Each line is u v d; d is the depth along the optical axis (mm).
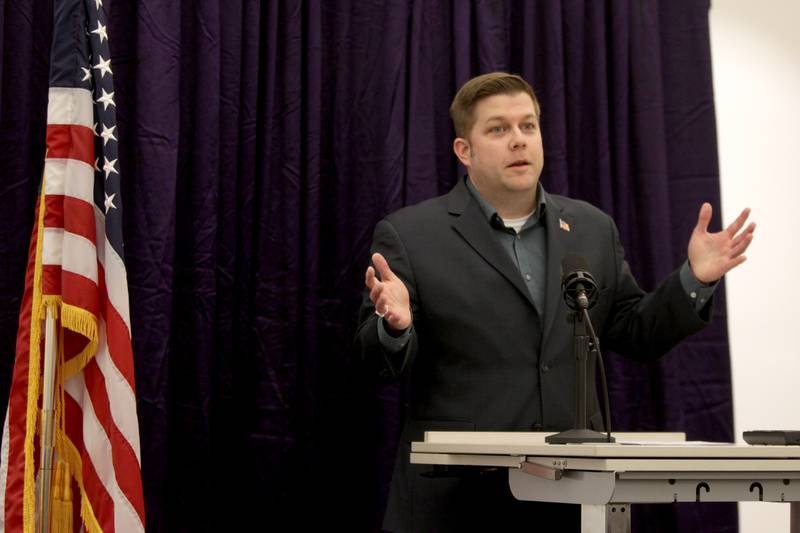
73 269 4938
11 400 4949
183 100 6004
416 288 4848
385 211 6289
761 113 7113
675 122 6922
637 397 6613
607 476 3039
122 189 5797
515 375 4629
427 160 6402
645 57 6859
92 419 4973
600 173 6684
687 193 6844
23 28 5664
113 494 4848
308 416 6000
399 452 4801
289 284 6031
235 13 6133
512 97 5023
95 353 5016
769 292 6988
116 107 5848
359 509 6152
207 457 5734
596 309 4879
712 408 6668
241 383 5980
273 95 6172
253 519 5840
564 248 4910
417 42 6465
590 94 6801
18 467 4859
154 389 5598
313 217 6160
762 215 7027
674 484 3133
